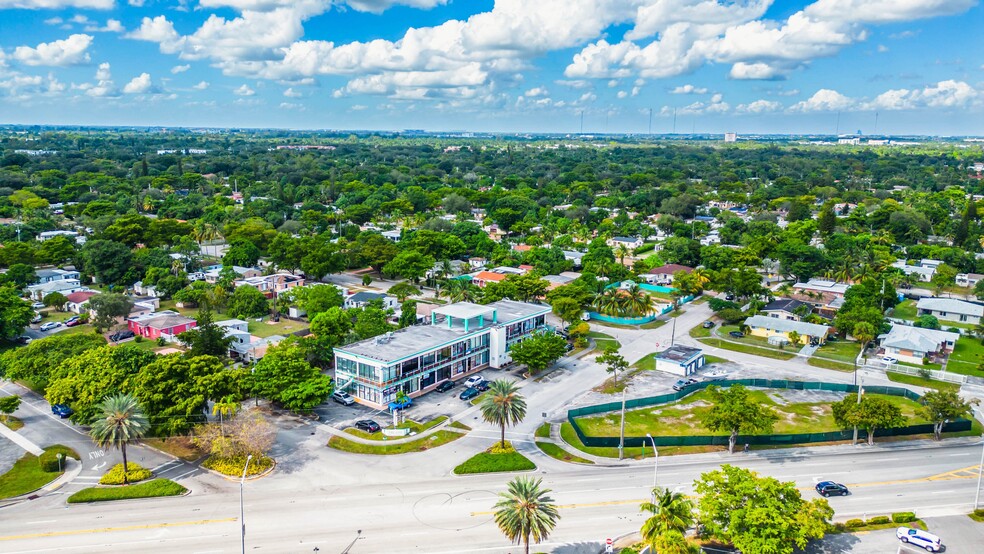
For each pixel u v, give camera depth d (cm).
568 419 10256
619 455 9044
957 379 12025
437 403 10775
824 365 12988
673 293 18150
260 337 14238
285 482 8188
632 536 7006
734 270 17988
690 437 9388
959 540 6975
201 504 7650
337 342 12294
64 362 10006
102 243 18700
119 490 7831
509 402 8800
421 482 8219
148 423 8250
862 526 7212
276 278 18462
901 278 18750
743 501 6656
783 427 10062
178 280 17275
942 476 8488
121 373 9400
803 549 6731
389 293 17200
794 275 19738
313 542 6894
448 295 16738
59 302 15962
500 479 8312
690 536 6988
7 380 11556
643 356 13488
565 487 8125
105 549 6744
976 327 14575
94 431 7975
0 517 7350
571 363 13038
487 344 12675
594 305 16438
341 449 9094
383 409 10469
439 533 7075
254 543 6869
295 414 10256
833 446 9425
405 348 11156
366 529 7138
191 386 9069
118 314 14475
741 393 9412
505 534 6581
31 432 9600
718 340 14662
